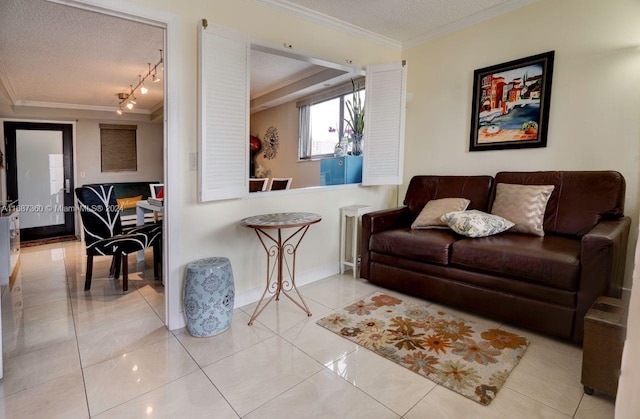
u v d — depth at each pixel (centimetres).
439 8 301
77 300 288
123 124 665
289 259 308
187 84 231
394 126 336
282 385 174
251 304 277
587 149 268
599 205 247
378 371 186
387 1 286
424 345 211
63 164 609
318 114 527
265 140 652
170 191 230
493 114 316
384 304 272
